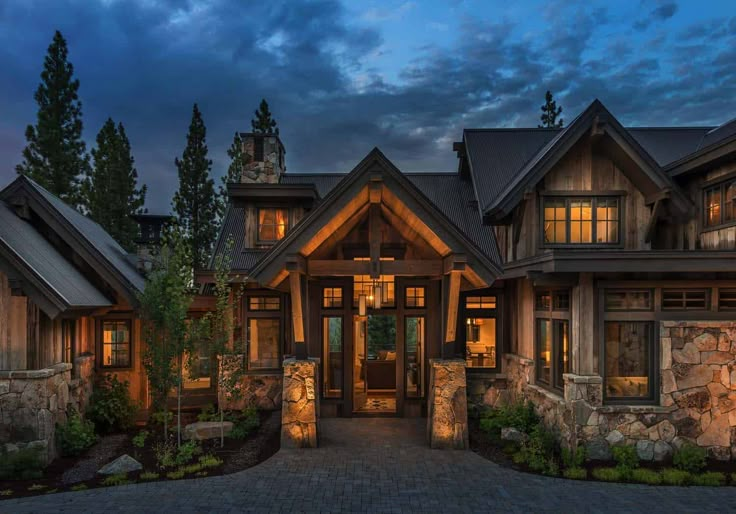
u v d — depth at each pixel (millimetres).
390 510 5855
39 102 21266
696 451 7332
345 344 10555
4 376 7422
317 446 8391
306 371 8430
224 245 13219
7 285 7574
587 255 7434
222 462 7582
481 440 8805
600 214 10672
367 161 7988
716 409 7695
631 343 7996
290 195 12375
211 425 8945
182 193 21156
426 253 9781
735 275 7859
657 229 11070
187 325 9117
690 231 10242
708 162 9266
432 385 8562
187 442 8305
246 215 12688
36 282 7402
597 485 6680
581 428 7688
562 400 8156
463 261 8109
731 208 9227
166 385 8508
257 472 7148
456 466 7441
